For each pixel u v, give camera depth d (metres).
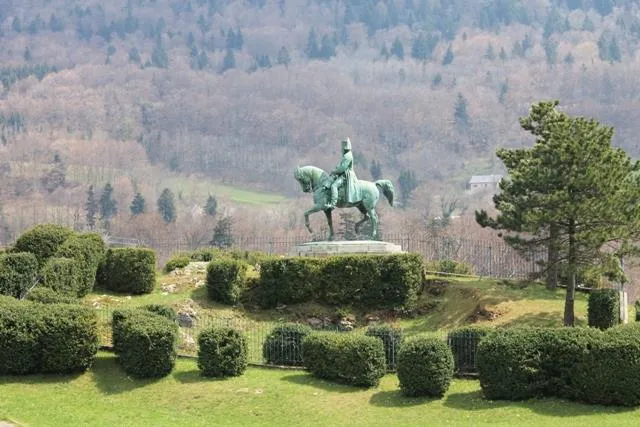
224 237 92.12
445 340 30.56
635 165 34.94
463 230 86.25
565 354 26.84
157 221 117.69
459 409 26.38
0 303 30.06
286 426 25.61
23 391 27.77
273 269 39.03
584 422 24.36
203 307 38.31
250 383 28.72
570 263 33.41
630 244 33.41
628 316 40.44
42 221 135.50
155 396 27.88
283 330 31.50
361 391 28.36
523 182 34.50
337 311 38.12
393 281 38.28
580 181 32.88
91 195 147.12
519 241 34.91
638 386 25.66
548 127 38.12
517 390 26.89
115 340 30.41
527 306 36.38
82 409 26.61
